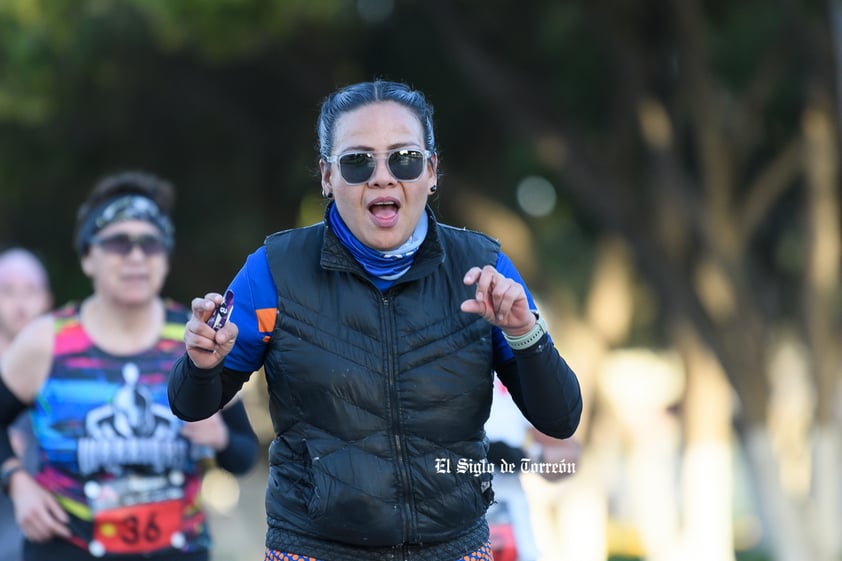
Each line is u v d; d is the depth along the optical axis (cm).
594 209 3706
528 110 3659
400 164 970
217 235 4609
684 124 3812
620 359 6956
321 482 952
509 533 1508
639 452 4462
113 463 1479
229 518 5200
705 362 3938
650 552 4316
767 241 4881
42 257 4516
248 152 4381
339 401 955
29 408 1522
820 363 3600
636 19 3538
